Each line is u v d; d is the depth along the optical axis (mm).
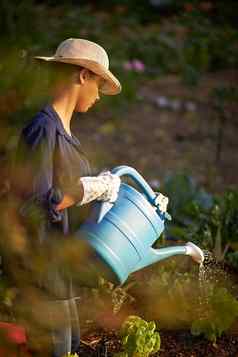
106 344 4832
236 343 4875
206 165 9781
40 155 3877
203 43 13070
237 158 10047
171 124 10953
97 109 11000
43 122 3947
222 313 4848
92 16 13969
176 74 12797
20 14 11648
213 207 6527
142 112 11227
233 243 5930
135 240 4055
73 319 4438
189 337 4910
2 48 10062
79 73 4039
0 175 6191
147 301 5223
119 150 10055
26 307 4227
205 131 10797
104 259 4004
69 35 12453
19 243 4016
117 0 15586
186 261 5617
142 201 4109
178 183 7461
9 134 8578
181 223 6898
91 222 4047
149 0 15641
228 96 10609
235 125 11000
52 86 4098
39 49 10867
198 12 13766
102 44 12688
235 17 14883
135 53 12883
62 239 4039
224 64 13227
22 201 3893
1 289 4867
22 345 4547
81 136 10352
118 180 3996
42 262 4031
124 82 11398
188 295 5109
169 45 13133
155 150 10141
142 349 4301
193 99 11758
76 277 4125
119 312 5156
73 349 4551
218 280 5426
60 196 3842
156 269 5484
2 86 9062
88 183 3898
